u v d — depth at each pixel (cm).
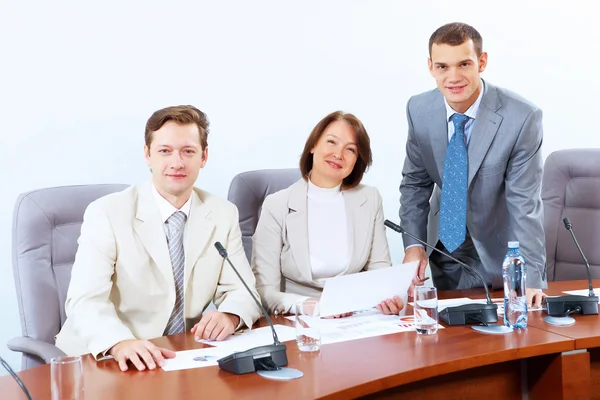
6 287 294
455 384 190
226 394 155
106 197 220
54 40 296
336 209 262
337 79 358
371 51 366
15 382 166
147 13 314
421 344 194
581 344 197
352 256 257
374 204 267
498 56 393
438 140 279
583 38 412
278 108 345
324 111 357
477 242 281
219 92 331
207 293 224
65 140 301
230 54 332
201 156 223
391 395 178
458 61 253
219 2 328
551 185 332
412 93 379
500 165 268
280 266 258
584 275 322
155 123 217
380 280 224
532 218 266
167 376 169
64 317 238
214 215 229
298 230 254
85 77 303
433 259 309
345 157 256
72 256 244
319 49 353
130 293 214
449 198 277
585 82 415
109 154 311
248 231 284
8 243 293
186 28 322
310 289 255
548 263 329
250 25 336
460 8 385
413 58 377
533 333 204
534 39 401
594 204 324
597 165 323
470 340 197
